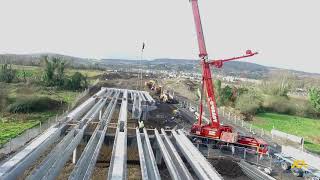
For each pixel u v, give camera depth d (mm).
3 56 100688
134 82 93750
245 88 66438
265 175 23000
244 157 27719
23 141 26953
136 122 36656
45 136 20312
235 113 56656
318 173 24016
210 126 30188
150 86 80938
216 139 29578
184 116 44875
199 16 29703
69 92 60219
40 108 41031
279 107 64938
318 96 64312
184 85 90750
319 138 44469
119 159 17484
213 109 30094
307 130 50344
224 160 26031
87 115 28094
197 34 29828
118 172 15539
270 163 26141
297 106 65375
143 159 18516
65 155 17234
